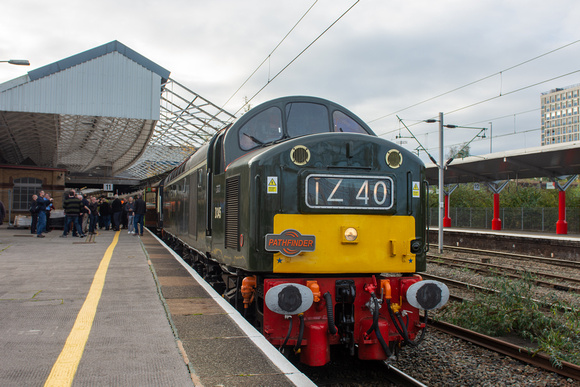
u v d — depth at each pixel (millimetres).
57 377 3830
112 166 50656
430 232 28656
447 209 37781
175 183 13297
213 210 7605
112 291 7250
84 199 17891
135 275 8703
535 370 6035
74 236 17297
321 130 7223
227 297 7277
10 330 5133
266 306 5559
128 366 4117
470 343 7141
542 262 17500
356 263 5738
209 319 5742
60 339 4844
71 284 7750
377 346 5680
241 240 5914
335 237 5695
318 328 5480
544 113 164625
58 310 6031
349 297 5602
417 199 6086
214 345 4797
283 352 5617
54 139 28891
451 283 12227
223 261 6832
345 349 6715
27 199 24938
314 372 5941
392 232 5914
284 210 5617
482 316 7922
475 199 43156
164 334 5078
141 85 21406
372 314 5621
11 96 19719
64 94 20391
